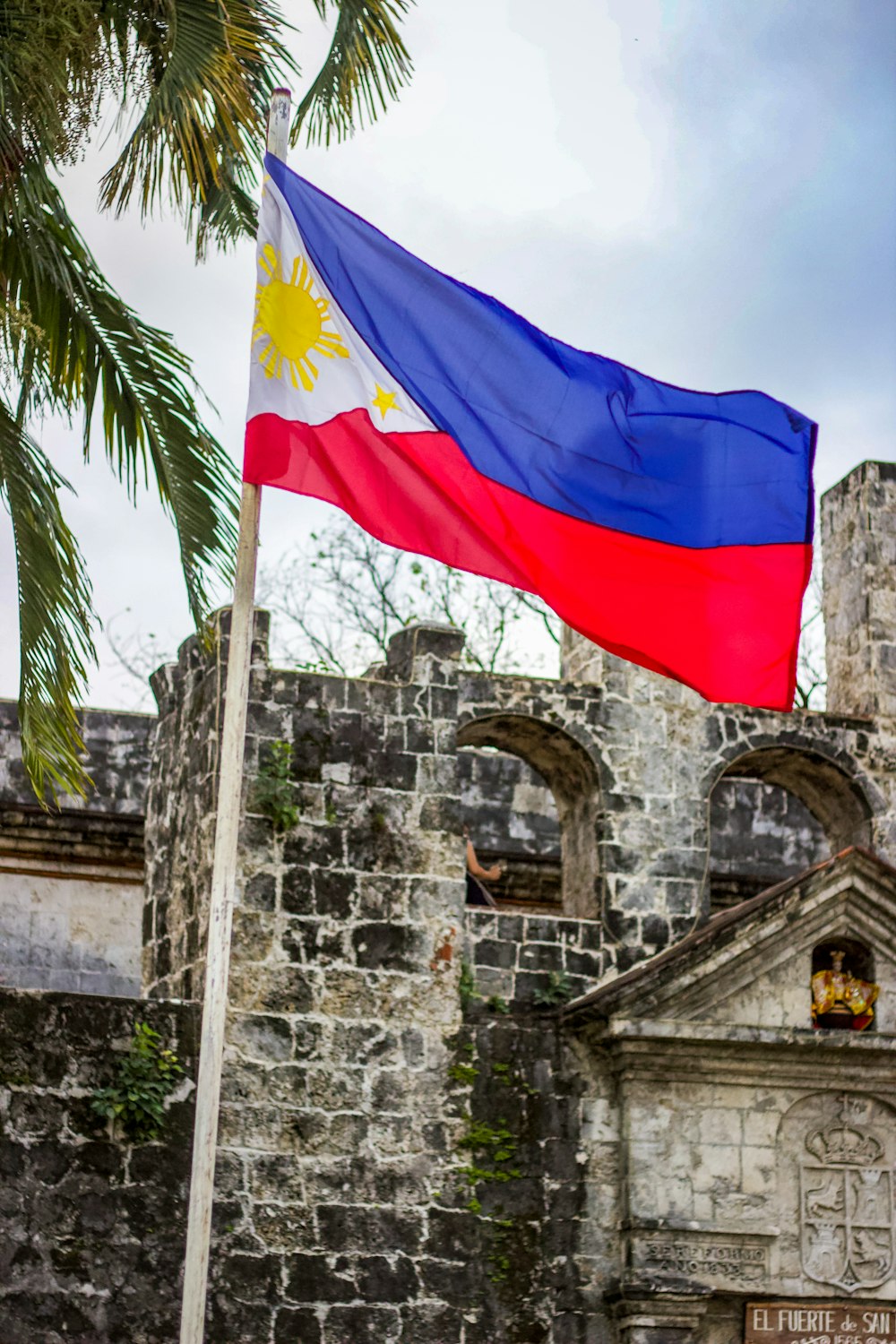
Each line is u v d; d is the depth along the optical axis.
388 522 15.70
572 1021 20.56
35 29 16.11
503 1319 19.67
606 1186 20.33
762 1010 20.75
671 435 17.11
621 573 16.61
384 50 17.84
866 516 23.67
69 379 16.62
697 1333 20.06
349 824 20.64
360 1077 19.98
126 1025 19.38
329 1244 19.41
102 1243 18.73
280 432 15.47
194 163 17.28
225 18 16.72
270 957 20.08
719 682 16.72
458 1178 19.95
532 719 21.92
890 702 23.14
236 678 14.91
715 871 27.20
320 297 15.95
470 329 16.52
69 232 16.66
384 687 21.16
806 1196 20.55
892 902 21.08
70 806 25.75
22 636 16.44
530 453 16.48
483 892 22.97
